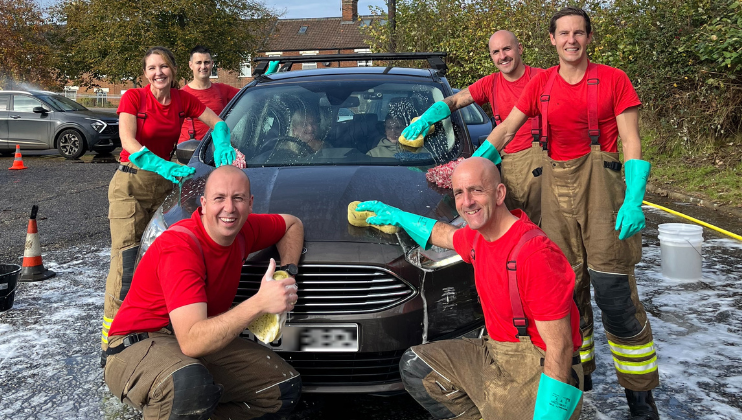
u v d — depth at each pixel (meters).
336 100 3.92
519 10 14.34
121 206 3.39
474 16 15.91
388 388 2.58
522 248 2.04
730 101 9.26
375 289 2.57
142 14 24.14
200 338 2.14
